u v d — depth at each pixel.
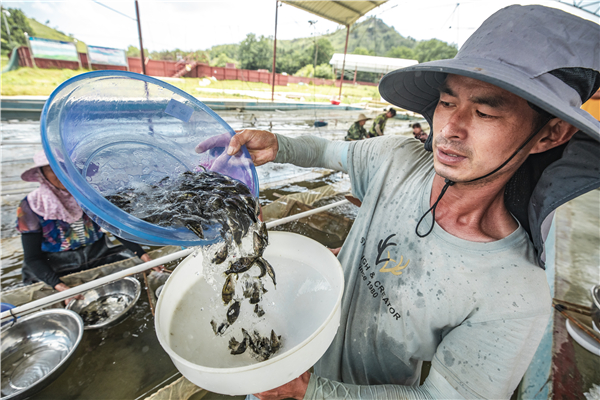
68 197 2.17
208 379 0.63
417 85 0.89
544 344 1.85
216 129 1.03
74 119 0.75
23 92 8.87
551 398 1.54
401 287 0.90
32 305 1.22
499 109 0.63
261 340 0.90
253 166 1.02
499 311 0.75
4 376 1.53
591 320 1.94
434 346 0.90
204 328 0.89
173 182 0.91
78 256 2.32
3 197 3.50
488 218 0.82
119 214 0.63
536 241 0.75
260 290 0.96
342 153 1.20
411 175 1.01
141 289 2.08
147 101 0.90
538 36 0.57
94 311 1.96
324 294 0.93
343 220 3.23
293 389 0.82
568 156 0.64
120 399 1.45
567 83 0.61
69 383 1.49
